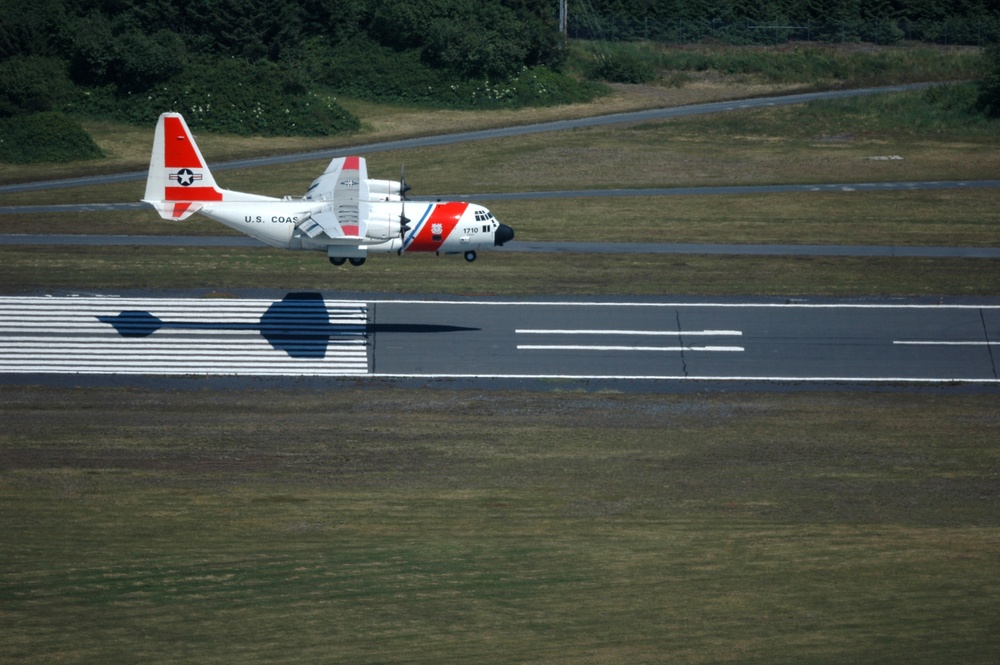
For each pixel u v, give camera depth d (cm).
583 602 10719
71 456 15288
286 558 11862
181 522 13000
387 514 13450
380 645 9706
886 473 15250
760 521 13350
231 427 16625
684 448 16175
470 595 10875
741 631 10025
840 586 11156
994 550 12319
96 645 9650
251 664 9325
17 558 11688
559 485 14650
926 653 9544
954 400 18375
